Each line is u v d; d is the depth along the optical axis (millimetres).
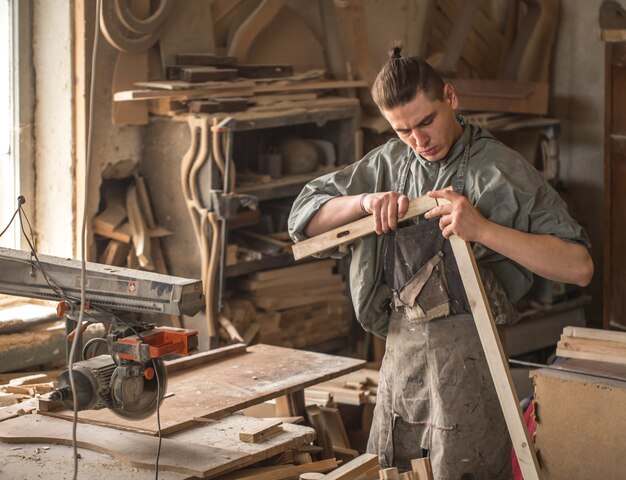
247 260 4684
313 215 2826
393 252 2770
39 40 4504
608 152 5109
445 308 2693
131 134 4660
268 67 4969
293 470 2762
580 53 5926
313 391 4152
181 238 4695
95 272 2580
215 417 2898
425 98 2564
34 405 2994
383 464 2906
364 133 5582
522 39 5848
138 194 4742
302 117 4801
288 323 5012
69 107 4484
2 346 4078
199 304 2527
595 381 2975
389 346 2865
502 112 5492
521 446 2463
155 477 2451
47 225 4660
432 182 2740
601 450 2971
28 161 4602
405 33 5766
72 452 2631
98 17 2262
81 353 2770
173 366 3305
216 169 4445
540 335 5414
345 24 5270
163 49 4664
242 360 3469
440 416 2713
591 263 2562
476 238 2496
